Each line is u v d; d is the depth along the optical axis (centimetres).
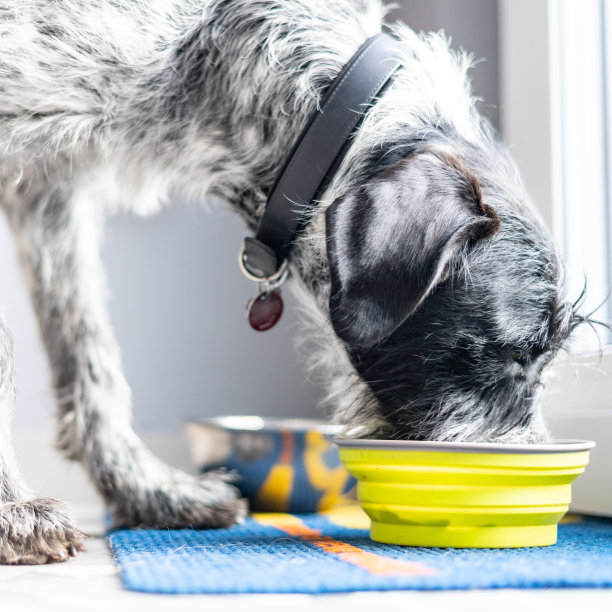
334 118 159
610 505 186
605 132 235
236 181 177
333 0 179
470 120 175
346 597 100
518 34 240
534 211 163
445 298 152
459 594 103
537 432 158
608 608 95
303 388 304
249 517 208
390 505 139
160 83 172
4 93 167
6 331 154
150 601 98
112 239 299
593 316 197
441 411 153
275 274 164
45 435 279
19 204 199
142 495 184
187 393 301
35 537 136
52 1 168
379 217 134
